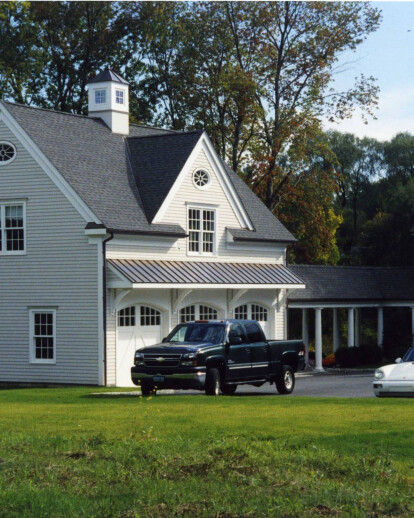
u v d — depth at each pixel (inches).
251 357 1039.0
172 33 2292.1
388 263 2642.7
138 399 941.2
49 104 2261.3
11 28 2112.5
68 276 1294.3
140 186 1424.7
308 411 748.6
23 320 1328.7
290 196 2226.9
